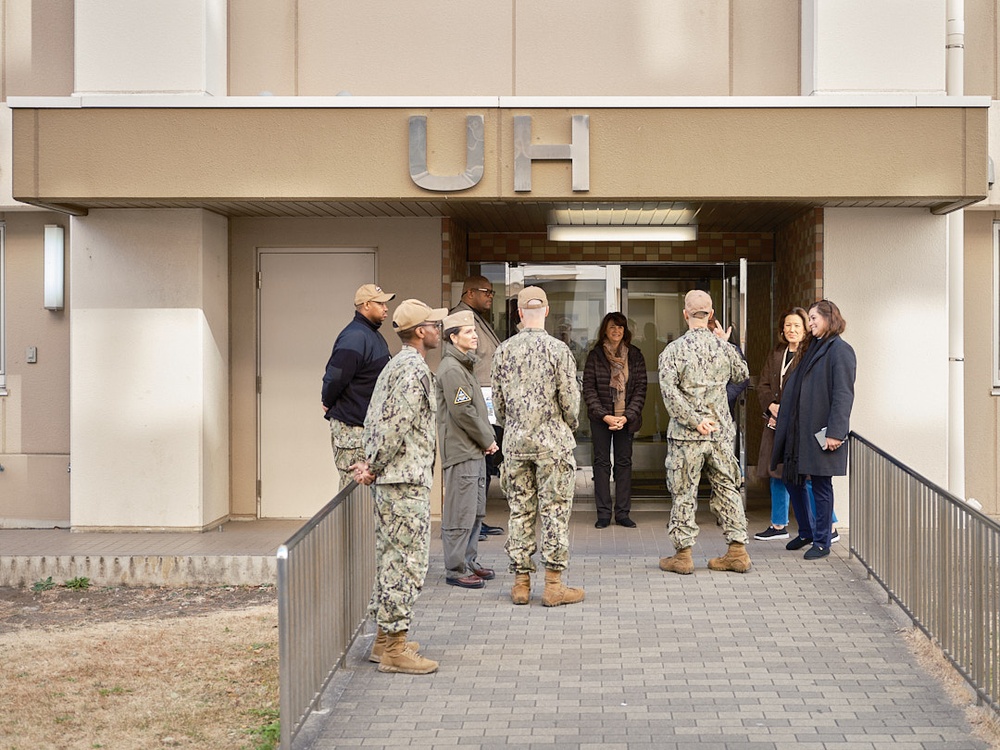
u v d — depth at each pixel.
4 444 11.21
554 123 8.83
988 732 5.09
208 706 5.95
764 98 8.74
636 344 11.22
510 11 9.87
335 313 10.73
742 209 10.14
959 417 10.17
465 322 7.69
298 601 4.98
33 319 11.20
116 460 10.00
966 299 10.99
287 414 10.77
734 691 5.70
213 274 10.23
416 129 8.81
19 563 9.07
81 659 6.92
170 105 8.91
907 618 6.97
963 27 10.12
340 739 5.11
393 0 9.90
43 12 10.75
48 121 8.98
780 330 9.34
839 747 4.94
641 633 6.70
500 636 6.66
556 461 7.16
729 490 8.09
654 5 9.81
